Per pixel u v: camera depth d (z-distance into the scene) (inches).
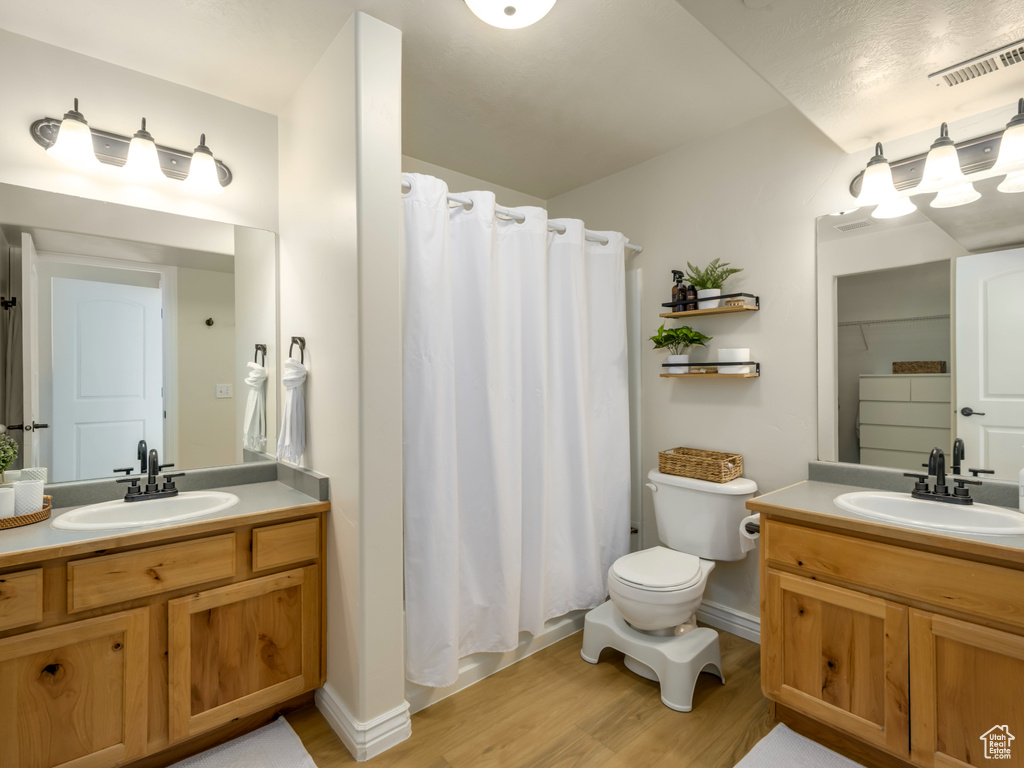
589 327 100.9
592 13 64.7
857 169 79.4
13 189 67.2
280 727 69.0
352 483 65.0
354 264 63.7
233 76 76.9
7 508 59.6
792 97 65.7
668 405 105.9
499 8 59.4
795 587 65.2
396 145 66.8
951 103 67.2
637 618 77.4
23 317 68.2
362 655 63.4
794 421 86.6
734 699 75.5
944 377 71.4
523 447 89.0
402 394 70.3
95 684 55.4
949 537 52.8
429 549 72.9
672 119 91.8
